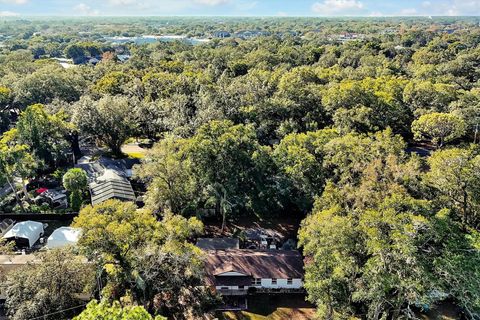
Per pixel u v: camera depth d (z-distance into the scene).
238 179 44.22
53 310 28.05
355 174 41.38
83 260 32.03
